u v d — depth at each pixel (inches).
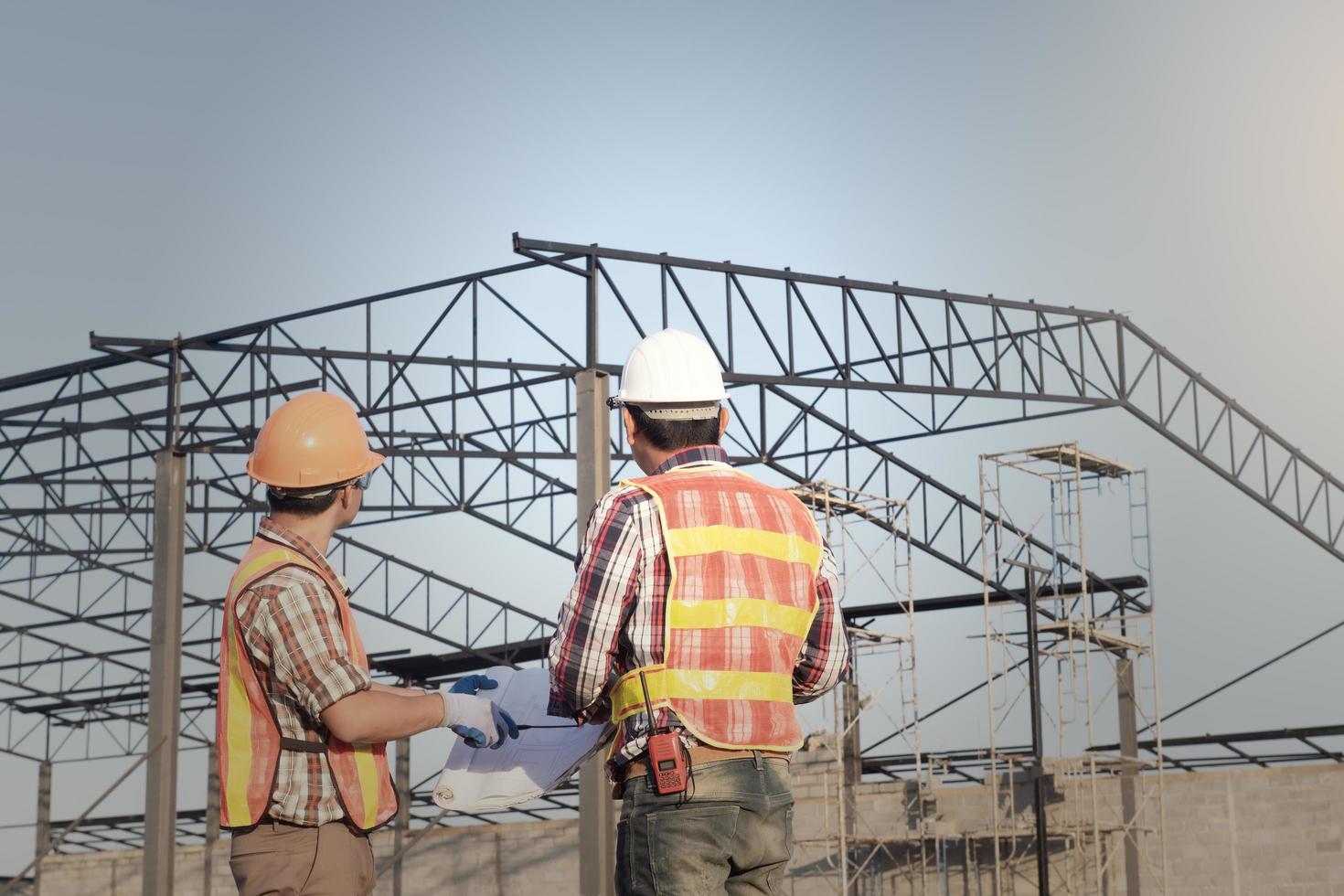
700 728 139.1
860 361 837.8
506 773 169.5
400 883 1189.7
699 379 155.6
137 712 1389.0
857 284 750.5
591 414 564.4
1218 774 1055.6
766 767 141.3
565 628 142.2
